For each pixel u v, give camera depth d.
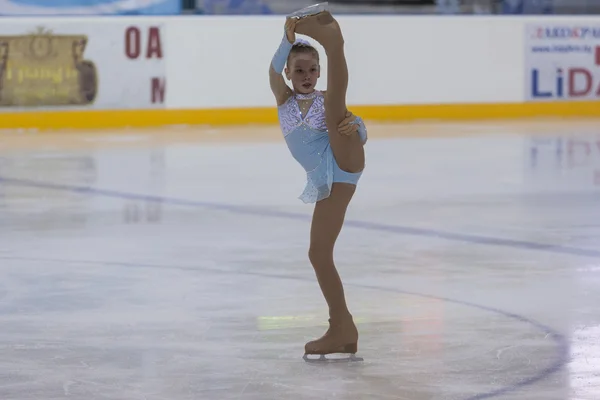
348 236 23.34
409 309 16.67
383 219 25.62
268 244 22.44
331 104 12.92
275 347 14.50
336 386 12.68
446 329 15.43
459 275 19.25
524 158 38.38
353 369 13.40
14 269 19.97
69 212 26.75
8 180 32.69
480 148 41.66
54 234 23.69
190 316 16.31
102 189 30.83
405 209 27.20
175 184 31.95
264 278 19.09
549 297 17.50
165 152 40.34
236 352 14.26
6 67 48.44
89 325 15.77
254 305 17.03
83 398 12.29
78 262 20.59
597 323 15.80
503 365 13.57
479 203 28.19
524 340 14.81
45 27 48.81
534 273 19.42
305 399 12.18
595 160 37.75
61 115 49.41
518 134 47.00
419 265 20.17
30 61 48.72
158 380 12.98
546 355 14.04
